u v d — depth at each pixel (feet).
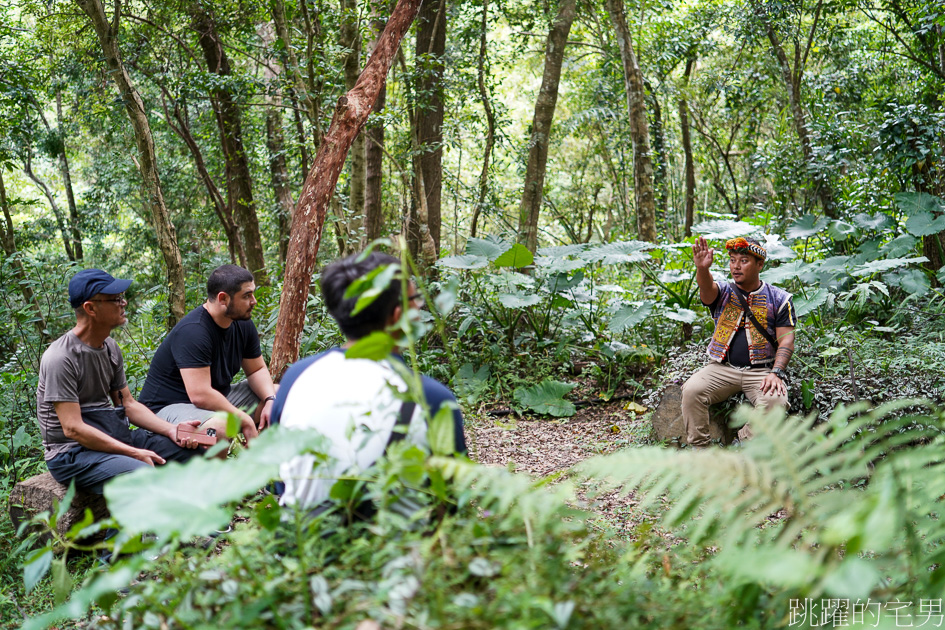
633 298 26.55
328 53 28.71
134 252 56.08
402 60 36.76
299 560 5.20
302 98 28.81
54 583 5.71
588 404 22.84
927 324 21.83
